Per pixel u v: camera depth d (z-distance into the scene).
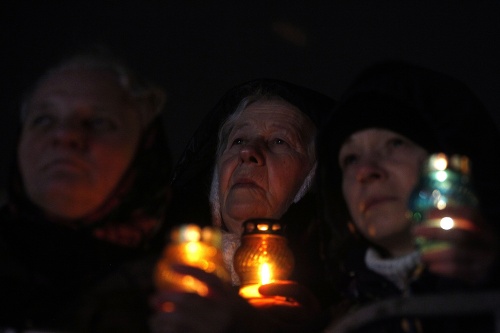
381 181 4.25
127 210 4.29
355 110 4.50
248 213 5.50
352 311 4.37
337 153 4.65
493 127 4.51
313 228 5.68
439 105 4.39
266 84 6.15
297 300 4.70
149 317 4.12
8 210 4.32
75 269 4.17
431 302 3.77
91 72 4.41
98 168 4.18
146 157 4.39
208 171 6.44
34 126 4.29
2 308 4.04
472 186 3.77
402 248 4.32
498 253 3.79
